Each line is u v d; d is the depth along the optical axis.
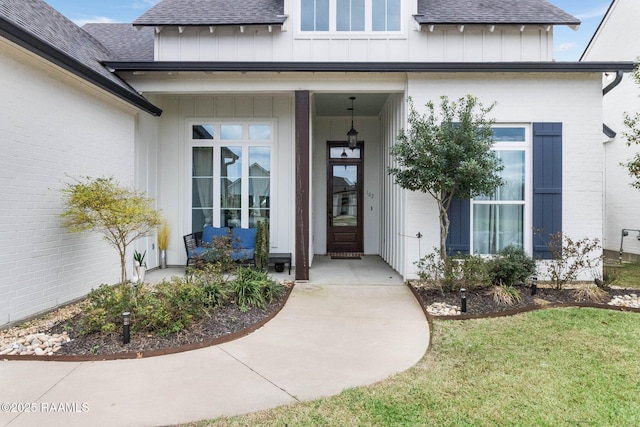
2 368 3.00
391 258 7.46
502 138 6.09
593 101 5.95
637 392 2.65
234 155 7.61
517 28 6.27
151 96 6.88
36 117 4.10
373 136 9.30
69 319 4.01
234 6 6.95
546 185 5.95
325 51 6.50
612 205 9.51
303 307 4.82
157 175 7.37
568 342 3.58
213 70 5.82
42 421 2.28
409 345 3.59
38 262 4.14
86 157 5.00
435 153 4.97
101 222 4.64
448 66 5.71
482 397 2.58
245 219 7.60
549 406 2.46
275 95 7.18
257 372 2.99
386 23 6.52
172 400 2.54
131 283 5.06
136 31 8.55
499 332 3.86
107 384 2.76
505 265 5.13
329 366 3.11
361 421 2.30
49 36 4.46
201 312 4.02
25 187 3.96
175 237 7.52
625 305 4.68
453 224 6.02
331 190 9.41
